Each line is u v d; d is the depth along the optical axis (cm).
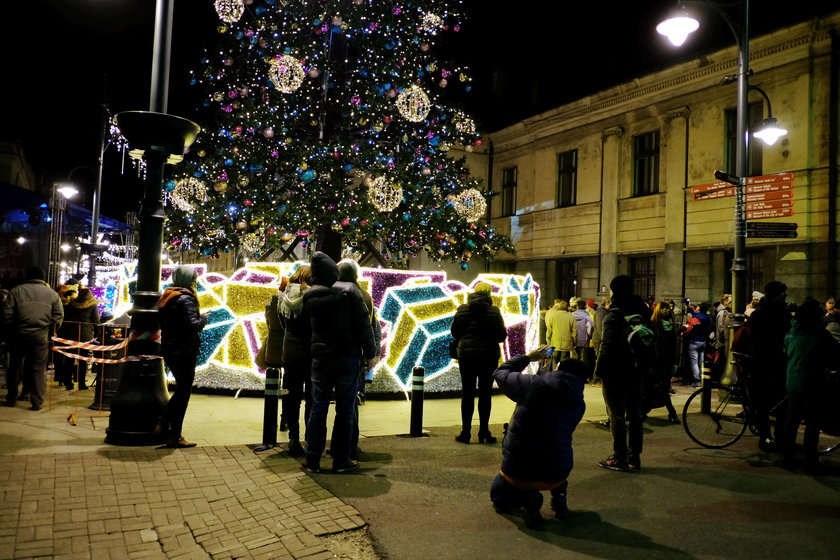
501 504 454
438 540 404
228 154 1236
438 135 1341
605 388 607
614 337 597
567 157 2191
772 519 462
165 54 665
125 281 1012
